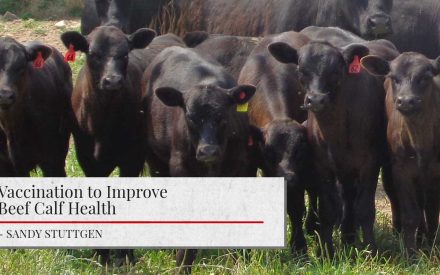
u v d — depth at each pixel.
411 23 15.35
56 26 23.55
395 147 11.05
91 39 11.49
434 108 10.83
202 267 10.30
